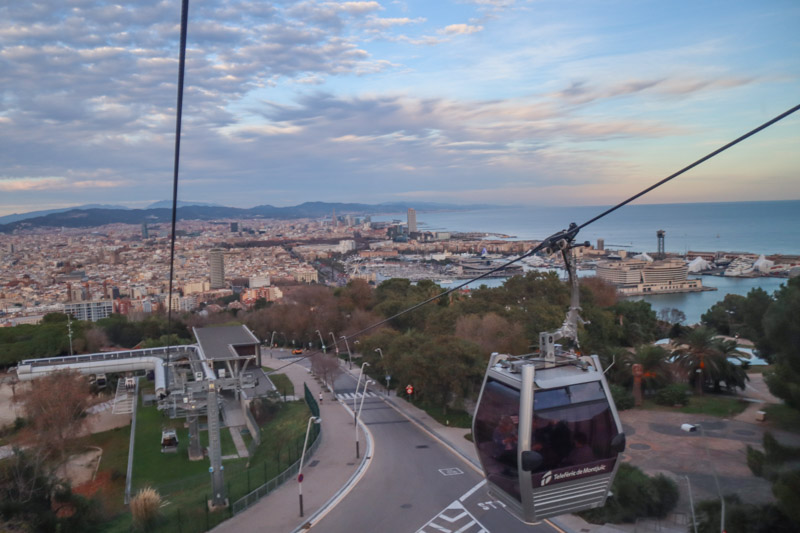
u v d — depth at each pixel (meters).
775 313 45.12
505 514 43.25
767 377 48.66
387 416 75.31
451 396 77.69
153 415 86.88
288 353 134.88
